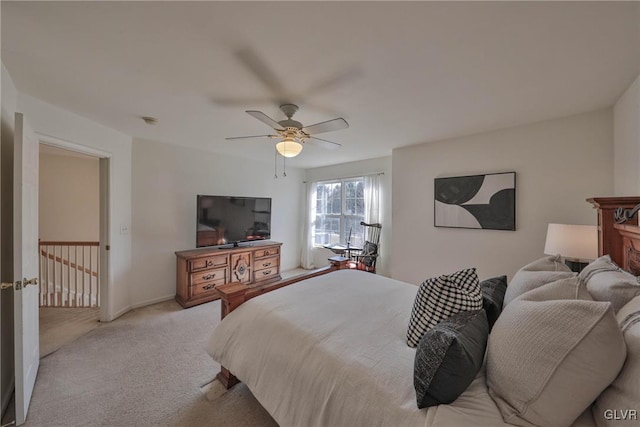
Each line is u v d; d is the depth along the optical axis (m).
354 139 3.24
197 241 3.63
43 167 3.96
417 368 0.92
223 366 1.64
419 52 1.46
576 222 2.41
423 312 1.27
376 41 1.37
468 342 0.93
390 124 2.66
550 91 1.94
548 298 0.99
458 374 0.85
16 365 1.47
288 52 1.46
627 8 1.11
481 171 2.96
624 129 1.97
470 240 3.06
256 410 1.60
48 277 3.55
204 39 1.36
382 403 0.94
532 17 1.18
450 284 1.26
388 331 1.40
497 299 1.40
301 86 1.85
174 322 2.84
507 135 2.78
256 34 1.32
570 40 1.34
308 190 5.42
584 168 2.37
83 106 2.23
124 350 2.27
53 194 4.01
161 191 3.48
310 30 1.28
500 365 0.88
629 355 0.72
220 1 1.10
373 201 4.39
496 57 1.50
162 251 3.50
